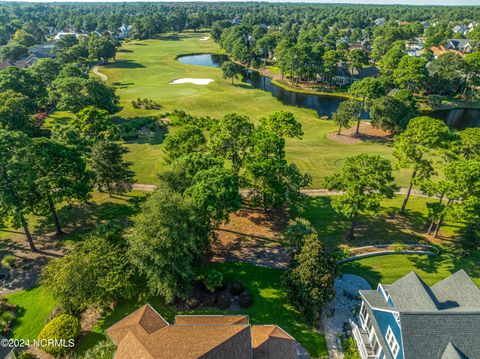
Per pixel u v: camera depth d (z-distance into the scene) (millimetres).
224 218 37844
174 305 33000
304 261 31109
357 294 34938
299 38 179375
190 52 190750
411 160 43656
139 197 52000
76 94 84750
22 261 38312
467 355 23031
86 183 42938
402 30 186875
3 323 30500
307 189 55000
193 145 49594
